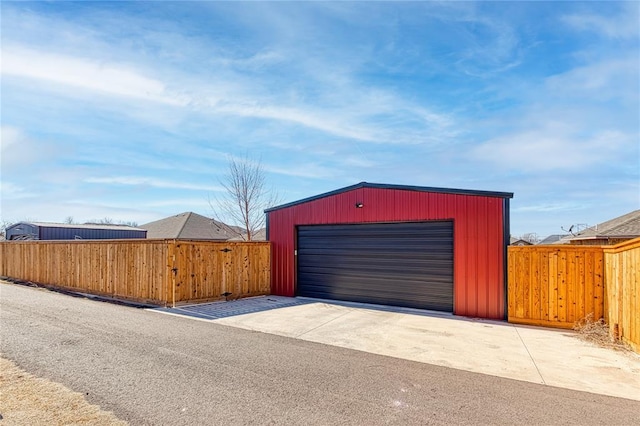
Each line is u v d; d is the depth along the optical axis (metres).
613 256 6.37
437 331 6.92
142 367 4.61
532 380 4.44
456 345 5.96
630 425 3.33
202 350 5.39
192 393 3.84
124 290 10.30
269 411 3.46
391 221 9.79
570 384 4.33
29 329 6.53
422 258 9.34
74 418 3.26
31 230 20.69
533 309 7.67
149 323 7.18
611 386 4.28
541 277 7.66
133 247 10.12
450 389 4.11
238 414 3.39
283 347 5.64
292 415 3.39
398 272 9.69
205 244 10.04
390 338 6.34
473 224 8.60
